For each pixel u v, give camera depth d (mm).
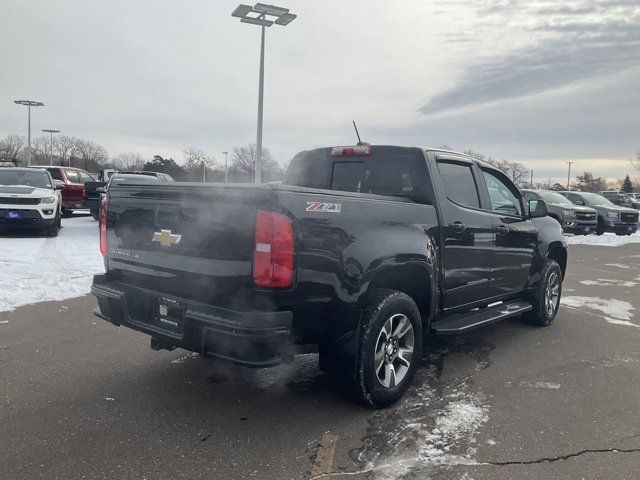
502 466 3064
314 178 5184
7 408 3717
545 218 6566
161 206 3652
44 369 4496
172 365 4664
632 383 4473
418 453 3201
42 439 3279
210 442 3289
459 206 4695
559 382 4480
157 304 3666
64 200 18500
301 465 3037
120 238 4008
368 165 4793
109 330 5684
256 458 3105
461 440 3379
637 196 63938
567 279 10344
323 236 3338
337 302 3420
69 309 6535
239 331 3070
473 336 5949
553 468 3051
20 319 6039
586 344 5656
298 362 4844
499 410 3865
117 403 3844
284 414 3721
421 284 4254
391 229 3846
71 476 2869
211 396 4016
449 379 4523
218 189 3291
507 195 5715
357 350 3646
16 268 8906
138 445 3232
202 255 3389
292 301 3207
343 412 3771
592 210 20359
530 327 6391
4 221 12656
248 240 3160
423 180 4430
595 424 3646
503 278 5402
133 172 18859
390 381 3895
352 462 3084
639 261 13484
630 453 3244
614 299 8242
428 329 4426
